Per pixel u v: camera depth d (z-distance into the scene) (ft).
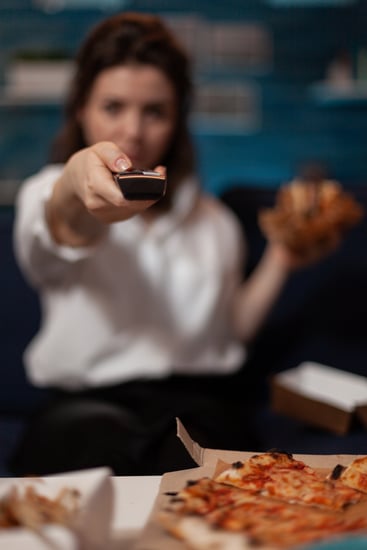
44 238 3.31
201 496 1.72
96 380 4.07
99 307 4.12
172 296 4.23
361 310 5.09
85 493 1.61
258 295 4.69
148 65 3.81
